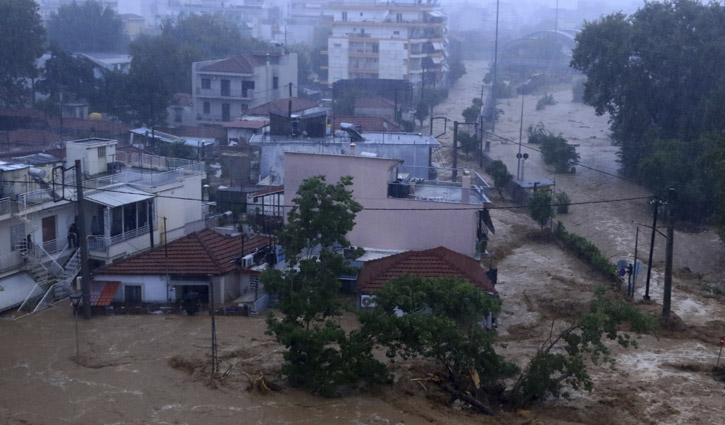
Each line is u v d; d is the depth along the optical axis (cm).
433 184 4578
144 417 2658
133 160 4847
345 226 2938
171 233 4425
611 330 2706
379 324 2706
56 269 3850
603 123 10550
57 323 3525
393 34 11950
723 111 5953
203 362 3097
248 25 17812
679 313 3872
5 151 6050
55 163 4722
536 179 6969
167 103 8012
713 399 2911
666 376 3125
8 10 7794
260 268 3888
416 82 12106
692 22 6719
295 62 9394
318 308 2852
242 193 5053
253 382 2862
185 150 6638
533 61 16775
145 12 19388
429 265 3650
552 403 2872
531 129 9369
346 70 11994
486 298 2833
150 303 3734
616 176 6988
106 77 8275
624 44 6700
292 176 4288
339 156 4159
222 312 3662
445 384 2944
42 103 7850
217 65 8481
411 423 2644
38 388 2875
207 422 2628
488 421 2686
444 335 2691
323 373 2758
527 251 4956
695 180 5644
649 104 6800
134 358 3153
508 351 3297
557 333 3528
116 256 3988
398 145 5375
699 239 5247
